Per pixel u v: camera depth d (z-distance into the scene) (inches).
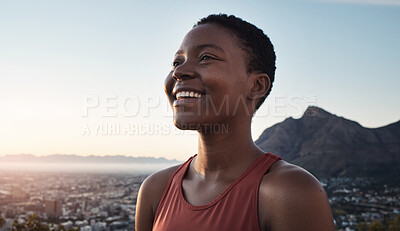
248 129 41.2
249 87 40.4
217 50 38.2
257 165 37.6
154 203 46.9
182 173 44.8
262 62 41.6
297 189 32.3
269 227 33.8
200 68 37.9
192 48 39.2
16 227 879.1
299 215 31.5
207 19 42.0
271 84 43.3
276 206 32.9
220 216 36.1
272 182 34.5
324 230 31.6
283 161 37.9
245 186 36.4
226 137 39.7
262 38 42.6
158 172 49.7
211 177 40.9
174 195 42.8
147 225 47.0
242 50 39.9
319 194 32.6
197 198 40.3
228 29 39.9
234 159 39.9
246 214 34.9
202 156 42.3
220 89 37.4
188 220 38.4
